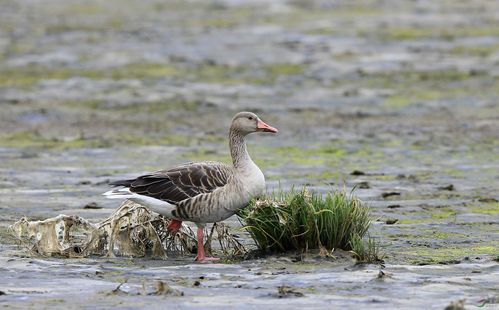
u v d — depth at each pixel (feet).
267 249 46.34
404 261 44.75
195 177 45.75
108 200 63.46
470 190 67.10
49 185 69.82
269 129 47.14
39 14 199.00
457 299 36.81
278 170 75.97
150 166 78.18
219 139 93.30
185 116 107.24
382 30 174.09
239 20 189.37
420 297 37.32
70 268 43.45
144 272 42.60
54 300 36.99
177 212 45.70
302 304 36.24
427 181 70.85
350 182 70.33
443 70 136.05
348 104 114.01
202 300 36.94
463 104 112.78
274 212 45.91
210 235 47.78
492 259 44.91
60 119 105.91
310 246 45.78
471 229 53.78
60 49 156.66
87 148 88.48
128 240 47.47
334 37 166.91
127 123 103.24
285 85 127.44
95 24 185.06
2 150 87.56
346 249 45.98
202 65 142.72
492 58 145.59
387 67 139.23
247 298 37.22
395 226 54.49
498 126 98.68
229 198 45.73
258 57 148.77
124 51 155.02
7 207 60.70
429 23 181.47
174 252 48.14
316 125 100.94
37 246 47.06
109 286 39.50
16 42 163.32
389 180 71.36
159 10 206.08
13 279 40.88
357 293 38.04
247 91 123.44
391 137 93.56
